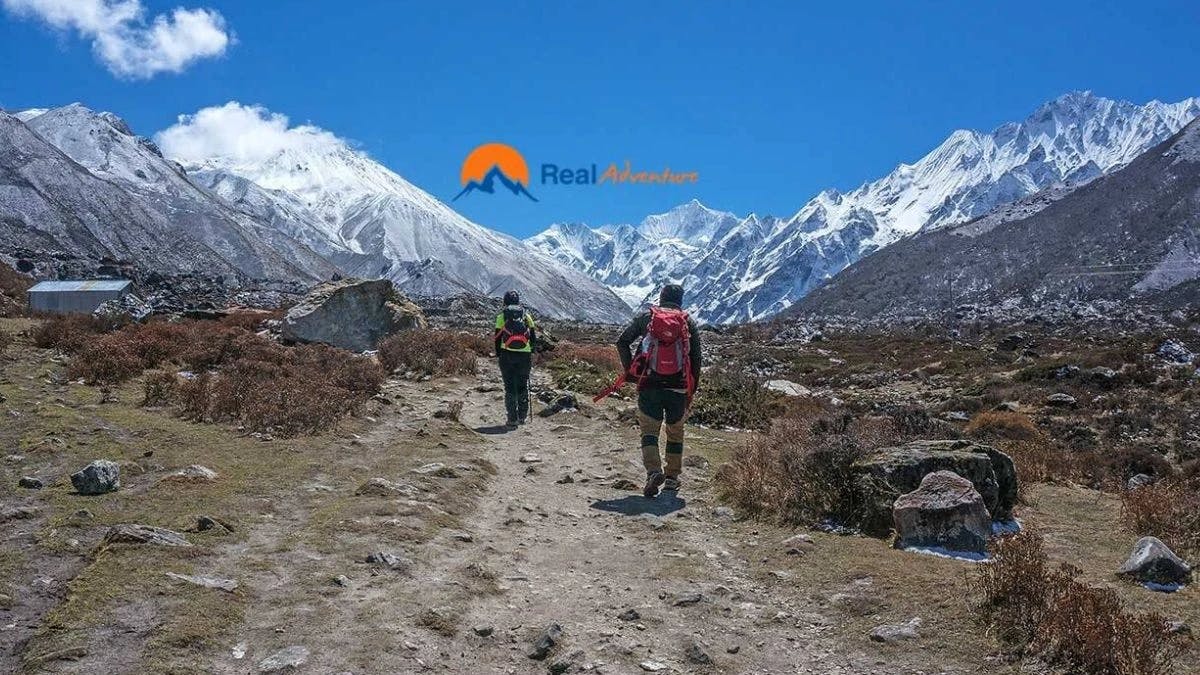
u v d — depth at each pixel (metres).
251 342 17.14
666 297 9.06
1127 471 13.09
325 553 5.94
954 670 4.62
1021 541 5.73
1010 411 22.42
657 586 5.93
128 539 5.69
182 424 9.95
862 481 7.51
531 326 12.94
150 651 4.34
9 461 7.77
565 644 4.92
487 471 9.12
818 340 50.88
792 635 5.15
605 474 9.54
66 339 15.70
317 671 4.34
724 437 12.45
